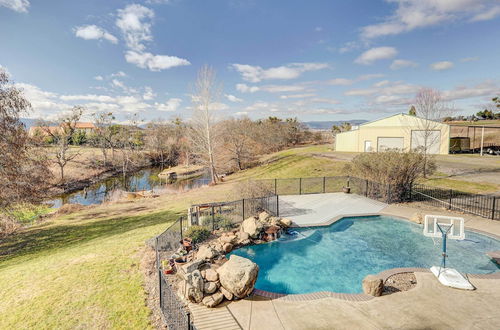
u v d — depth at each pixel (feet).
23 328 20.61
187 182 130.21
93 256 33.60
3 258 42.16
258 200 47.50
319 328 18.90
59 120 144.87
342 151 144.77
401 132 122.72
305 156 128.16
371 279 23.09
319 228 42.50
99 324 20.54
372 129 130.11
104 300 23.58
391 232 40.73
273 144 200.23
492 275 25.46
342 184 74.38
